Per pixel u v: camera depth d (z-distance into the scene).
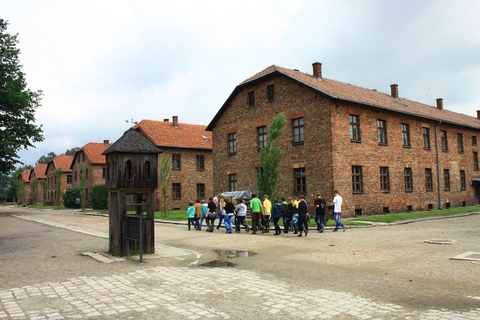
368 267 8.40
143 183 10.42
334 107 23.05
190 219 19.03
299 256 10.09
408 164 27.98
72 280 7.32
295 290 6.41
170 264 9.01
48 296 6.17
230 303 5.66
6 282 7.25
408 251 10.47
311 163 23.70
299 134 24.89
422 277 7.34
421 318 4.91
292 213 16.28
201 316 5.07
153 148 10.62
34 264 9.12
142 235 10.24
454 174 33.25
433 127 31.34
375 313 5.13
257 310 5.30
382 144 25.91
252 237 15.05
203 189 42.56
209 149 42.81
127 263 9.14
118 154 10.09
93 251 11.09
